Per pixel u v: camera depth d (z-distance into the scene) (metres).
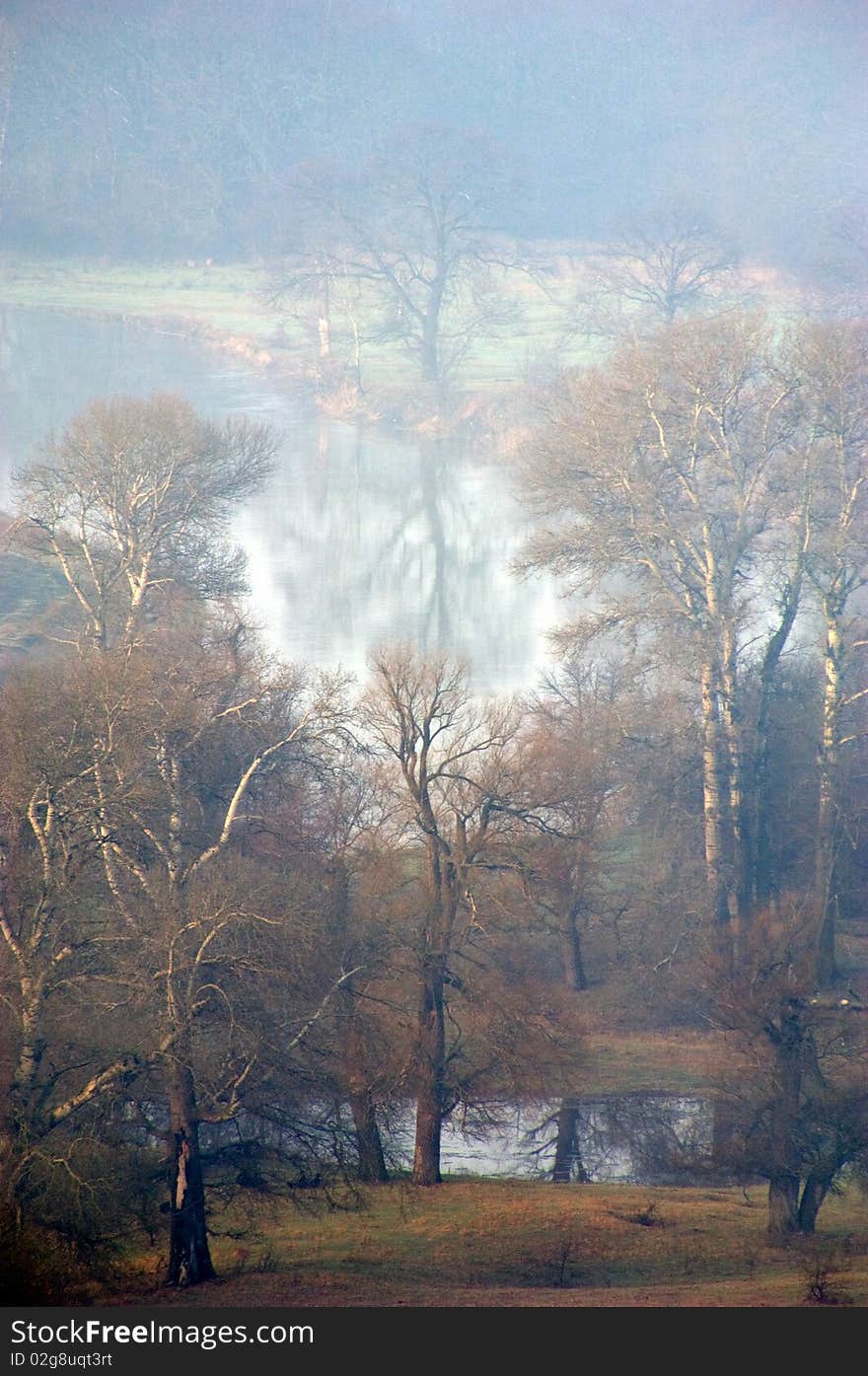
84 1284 117.94
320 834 169.25
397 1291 118.81
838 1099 139.50
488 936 168.38
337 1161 142.12
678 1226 141.50
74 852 134.50
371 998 148.50
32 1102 123.38
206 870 139.25
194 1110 124.38
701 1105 166.00
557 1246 131.88
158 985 125.38
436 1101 154.25
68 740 137.75
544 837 174.88
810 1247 133.62
